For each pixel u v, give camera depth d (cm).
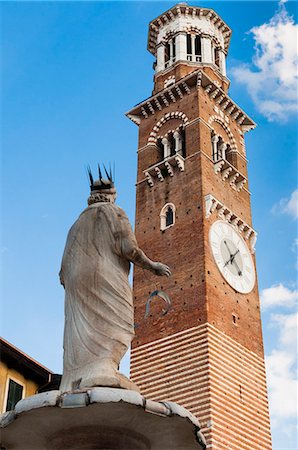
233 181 5769
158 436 1194
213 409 4153
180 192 5403
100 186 1398
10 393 3572
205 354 4372
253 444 4341
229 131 6169
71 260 1291
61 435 1150
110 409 1080
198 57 6575
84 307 1236
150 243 5297
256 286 5356
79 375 1177
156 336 4762
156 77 6500
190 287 4781
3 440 1198
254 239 5628
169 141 5950
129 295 1273
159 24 6894
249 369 4697
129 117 6366
